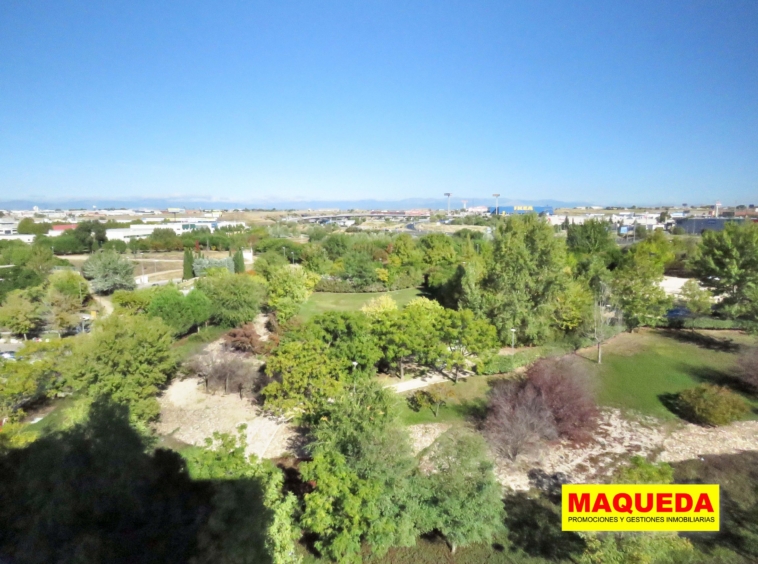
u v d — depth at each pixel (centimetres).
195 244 10394
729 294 4156
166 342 2809
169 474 1455
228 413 2830
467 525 1709
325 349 2769
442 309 3550
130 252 10100
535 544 1817
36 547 1072
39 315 4150
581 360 3453
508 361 3259
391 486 1755
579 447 2430
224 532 1209
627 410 2791
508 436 2303
